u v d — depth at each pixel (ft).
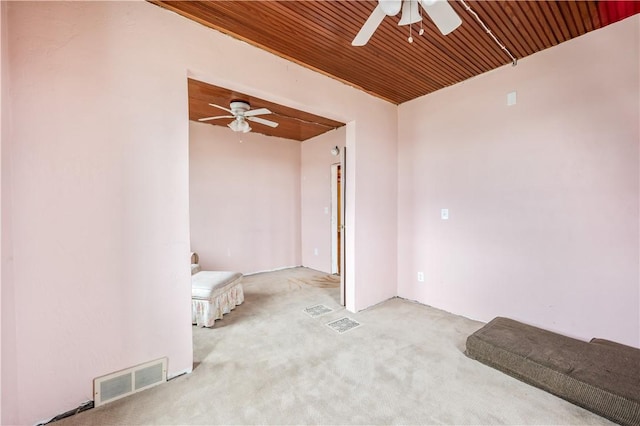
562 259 7.81
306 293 12.75
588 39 7.23
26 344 4.89
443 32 5.56
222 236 15.47
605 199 7.12
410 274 11.59
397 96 11.00
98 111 5.43
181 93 6.39
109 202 5.59
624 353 6.18
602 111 7.11
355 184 10.31
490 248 9.21
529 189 8.34
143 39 5.90
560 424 5.02
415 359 7.17
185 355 6.60
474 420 5.12
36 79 4.85
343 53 7.93
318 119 13.76
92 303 5.47
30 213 4.85
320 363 7.00
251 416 5.23
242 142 16.11
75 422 5.08
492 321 8.18
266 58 7.78
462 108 9.78
